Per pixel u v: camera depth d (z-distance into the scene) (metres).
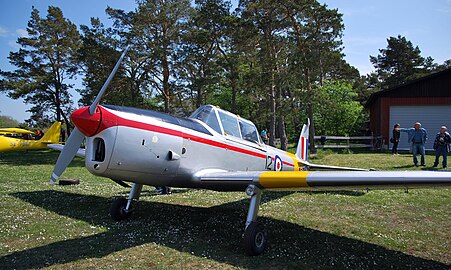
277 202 7.00
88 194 7.63
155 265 3.56
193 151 5.08
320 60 17.47
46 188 8.43
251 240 3.90
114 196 7.45
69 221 5.24
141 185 5.46
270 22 16.28
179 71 19.84
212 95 34.12
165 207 6.47
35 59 26.44
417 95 20.20
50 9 27.33
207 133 5.44
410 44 49.09
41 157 18.62
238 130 6.29
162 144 4.67
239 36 16.58
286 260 3.81
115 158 4.27
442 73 19.80
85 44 20.06
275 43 17.39
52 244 4.16
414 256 3.99
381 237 4.66
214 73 18.69
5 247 4.02
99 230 4.78
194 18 18.23
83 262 3.60
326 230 5.00
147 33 19.38
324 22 16.22
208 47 19.70
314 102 16.80
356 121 27.17
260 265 3.64
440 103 19.86
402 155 15.66
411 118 20.33
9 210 5.90
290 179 4.03
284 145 17.33
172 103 23.19
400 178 3.45
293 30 17.44
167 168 4.77
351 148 21.02
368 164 12.80
